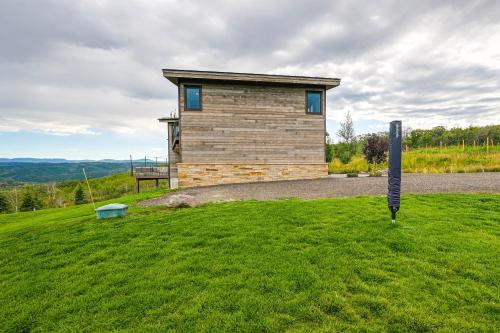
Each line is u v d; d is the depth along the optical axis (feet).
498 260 12.87
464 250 13.98
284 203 25.46
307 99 50.37
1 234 23.15
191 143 46.47
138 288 11.88
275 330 9.00
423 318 9.19
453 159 64.54
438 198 25.64
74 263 15.07
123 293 11.65
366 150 62.59
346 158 80.64
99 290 11.97
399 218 19.40
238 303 10.41
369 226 17.84
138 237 18.22
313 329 8.95
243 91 47.80
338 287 11.17
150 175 71.31
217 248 15.49
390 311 9.59
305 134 50.24
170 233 18.63
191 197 29.84
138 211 26.00
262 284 11.57
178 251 15.44
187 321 9.64
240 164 47.96
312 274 12.16
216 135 47.14
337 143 110.32
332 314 9.66
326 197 29.81
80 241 18.34
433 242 15.03
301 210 22.38
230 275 12.42
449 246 14.51
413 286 11.03
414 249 14.24
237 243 15.93
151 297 11.14
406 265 12.64
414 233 16.40
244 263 13.56
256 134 48.37
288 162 49.65
